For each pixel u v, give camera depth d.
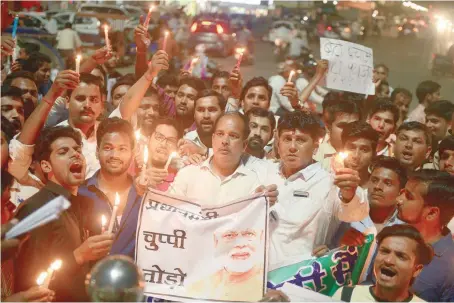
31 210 3.89
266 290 4.12
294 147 4.48
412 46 35.94
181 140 5.60
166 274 4.12
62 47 18.03
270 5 41.62
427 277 4.26
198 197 4.62
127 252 4.18
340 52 6.79
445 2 19.56
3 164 4.23
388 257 3.77
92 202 4.23
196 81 7.05
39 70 8.34
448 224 4.80
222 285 4.11
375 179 4.64
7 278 3.96
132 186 4.25
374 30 42.28
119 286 2.94
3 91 5.87
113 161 4.29
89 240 3.70
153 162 5.38
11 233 2.96
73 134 4.12
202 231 4.15
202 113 6.00
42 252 3.68
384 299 3.84
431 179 4.43
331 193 4.34
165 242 4.14
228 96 7.67
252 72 23.11
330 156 6.14
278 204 4.44
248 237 4.16
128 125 4.36
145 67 6.77
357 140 5.14
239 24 31.36
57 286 3.70
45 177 4.17
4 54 6.62
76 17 22.28
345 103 6.20
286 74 10.86
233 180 4.64
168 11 28.34
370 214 4.72
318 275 4.27
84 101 5.52
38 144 4.12
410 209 4.46
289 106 9.68
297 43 22.75
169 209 4.18
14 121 5.86
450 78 19.78
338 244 4.48
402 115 8.73
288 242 4.38
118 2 27.58
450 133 6.81
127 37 22.45
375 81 7.94
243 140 4.63
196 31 25.06
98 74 7.39
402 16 43.22
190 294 4.09
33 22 20.83
